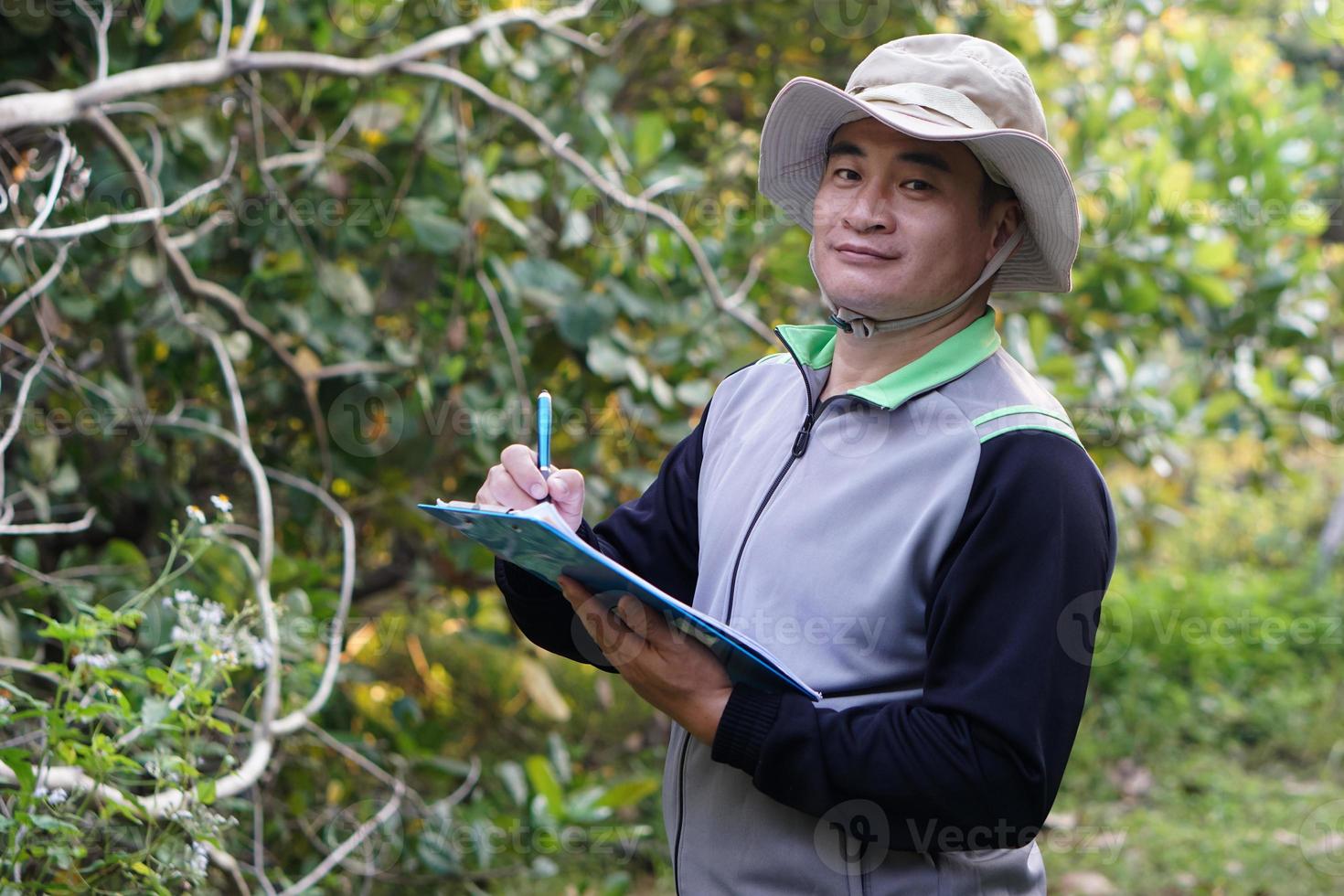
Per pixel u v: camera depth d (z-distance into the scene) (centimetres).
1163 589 735
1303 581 760
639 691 168
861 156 175
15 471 331
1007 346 461
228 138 359
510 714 538
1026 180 171
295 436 405
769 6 483
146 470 388
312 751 367
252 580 304
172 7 324
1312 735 605
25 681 311
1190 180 482
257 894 321
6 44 350
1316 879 464
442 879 375
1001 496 159
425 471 409
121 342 355
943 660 159
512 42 421
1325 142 555
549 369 411
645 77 511
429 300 422
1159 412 488
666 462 212
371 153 391
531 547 162
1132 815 531
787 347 191
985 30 495
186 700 231
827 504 171
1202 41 545
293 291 384
